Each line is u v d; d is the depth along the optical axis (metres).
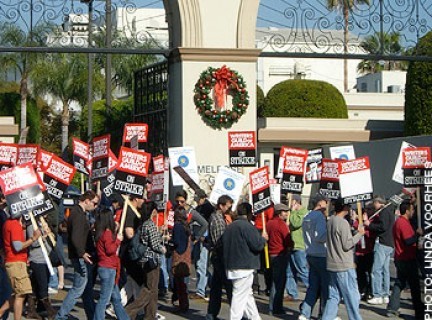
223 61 21.73
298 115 37.78
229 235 13.69
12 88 49.78
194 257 18.64
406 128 31.92
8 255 13.52
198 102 21.58
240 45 21.80
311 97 37.88
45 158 16.05
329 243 13.73
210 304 14.63
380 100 42.72
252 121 21.94
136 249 14.09
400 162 17.02
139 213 14.33
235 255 13.62
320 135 34.81
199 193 17.00
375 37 26.16
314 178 19.70
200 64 21.64
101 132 36.62
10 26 29.70
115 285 13.80
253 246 13.59
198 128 21.69
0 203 14.26
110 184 16.83
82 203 14.09
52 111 59.91
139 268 14.60
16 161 15.53
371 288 17.33
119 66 50.78
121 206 16.25
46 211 13.66
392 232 16.31
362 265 17.34
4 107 42.75
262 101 41.03
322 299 14.85
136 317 14.98
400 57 22.06
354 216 17.44
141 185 14.05
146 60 51.22
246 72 21.84
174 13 21.89
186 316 15.60
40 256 14.64
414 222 16.58
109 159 16.50
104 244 13.46
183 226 15.81
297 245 16.88
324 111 37.88
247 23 21.86
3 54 43.75
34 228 13.32
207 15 21.70
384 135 35.53
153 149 23.69
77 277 13.92
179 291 15.80
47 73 48.88
